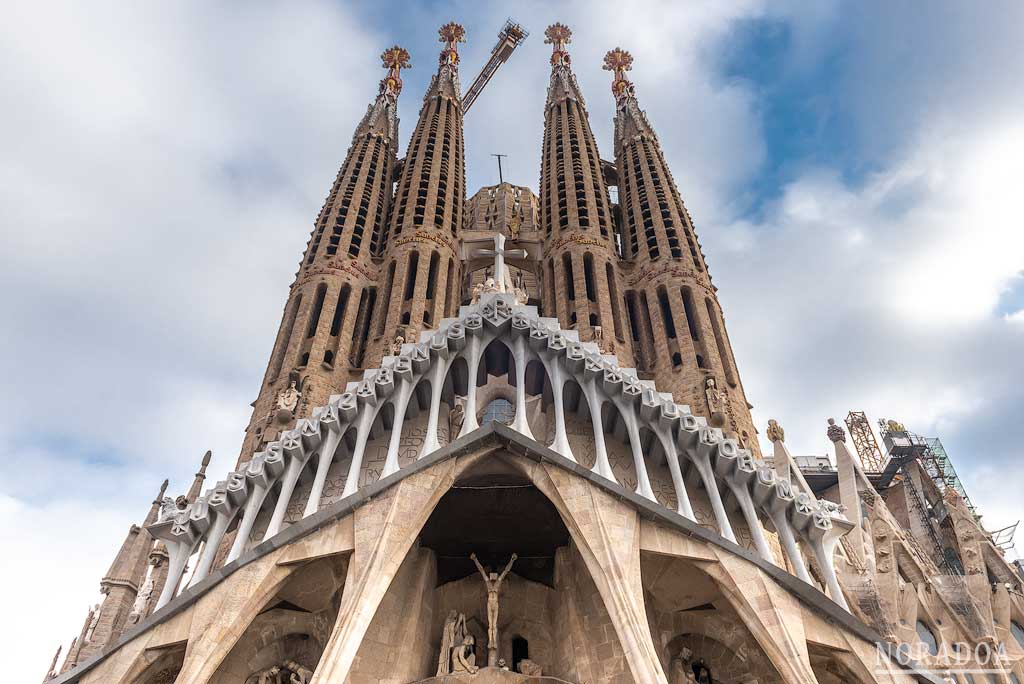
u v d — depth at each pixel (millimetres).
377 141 59156
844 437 39062
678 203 52781
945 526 51406
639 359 44656
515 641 30547
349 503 26781
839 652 25344
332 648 23328
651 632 28359
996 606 35562
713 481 28594
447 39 74062
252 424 38312
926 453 58281
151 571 33219
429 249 48938
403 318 44719
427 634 29656
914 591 31031
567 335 31344
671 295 45031
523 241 52469
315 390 38781
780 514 28609
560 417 29297
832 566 27609
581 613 29391
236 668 27625
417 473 27656
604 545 25547
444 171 56625
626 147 59094
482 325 31641
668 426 29422
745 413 39625
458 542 32031
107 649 25250
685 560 26703
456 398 34125
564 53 71812
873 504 35000
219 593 25469
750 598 25344
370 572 24859
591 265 47938
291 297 45750
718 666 28891
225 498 28438
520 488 30141
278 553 26125
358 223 51094
